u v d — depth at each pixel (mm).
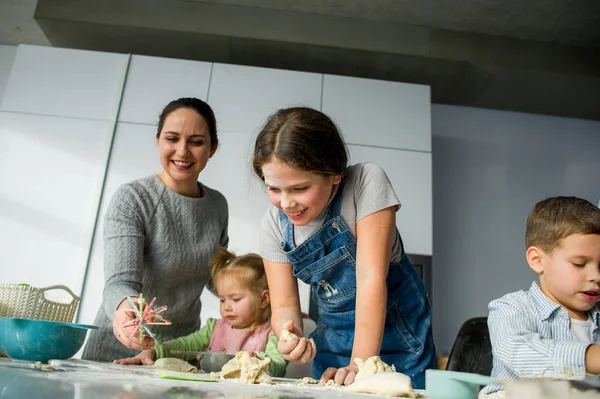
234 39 2682
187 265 1460
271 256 1143
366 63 2832
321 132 928
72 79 2484
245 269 1579
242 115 2504
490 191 3039
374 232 985
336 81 2629
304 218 963
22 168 2338
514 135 3180
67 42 2789
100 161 2381
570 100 3080
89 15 2607
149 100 2488
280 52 2775
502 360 903
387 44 2744
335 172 938
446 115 3160
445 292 2818
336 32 2730
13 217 2277
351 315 1148
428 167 2562
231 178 2406
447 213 2953
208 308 2160
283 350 895
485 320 1146
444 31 2824
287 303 1105
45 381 568
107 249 1285
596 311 995
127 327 990
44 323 894
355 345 919
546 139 3203
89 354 1357
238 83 2555
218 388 628
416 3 2660
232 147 2451
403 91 2666
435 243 2887
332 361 1183
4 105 2414
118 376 710
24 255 2236
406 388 664
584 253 928
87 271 2227
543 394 509
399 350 1138
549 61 2855
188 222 1457
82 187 2340
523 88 2990
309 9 2738
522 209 3035
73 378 631
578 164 3182
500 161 3113
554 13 2680
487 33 2857
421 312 1163
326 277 1122
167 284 1438
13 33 2908
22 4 2656
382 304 934
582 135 3248
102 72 2510
